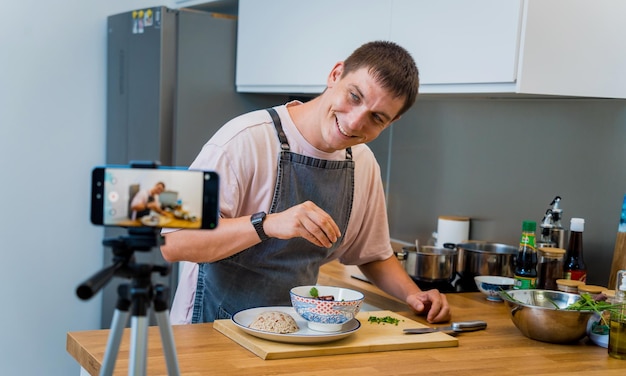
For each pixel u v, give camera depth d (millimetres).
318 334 1556
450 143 2809
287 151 1785
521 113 2516
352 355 1552
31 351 3439
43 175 3381
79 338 1563
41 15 3309
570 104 2346
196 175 1004
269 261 1819
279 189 1792
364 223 2018
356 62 1615
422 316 1936
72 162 3441
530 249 2133
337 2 2531
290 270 1846
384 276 2037
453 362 1543
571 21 1979
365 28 2414
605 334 1719
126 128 3297
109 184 1004
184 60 3072
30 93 3318
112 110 3420
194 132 3125
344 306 1589
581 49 2012
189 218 1006
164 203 1005
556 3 1946
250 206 1811
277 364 1455
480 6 2008
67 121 3412
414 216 2996
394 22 2295
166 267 1036
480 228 2686
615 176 2209
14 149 3307
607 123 2230
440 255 2268
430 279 2271
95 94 3467
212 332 1655
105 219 1006
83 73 3428
